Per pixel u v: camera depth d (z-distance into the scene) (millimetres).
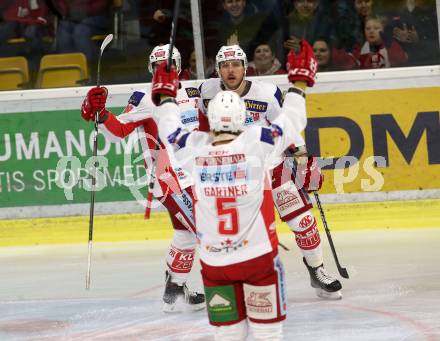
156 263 17344
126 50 20906
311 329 12258
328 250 17688
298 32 20516
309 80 9734
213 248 9820
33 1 21125
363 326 12250
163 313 13789
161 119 10148
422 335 11625
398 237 18359
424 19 20359
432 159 19922
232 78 13438
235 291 9945
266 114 13766
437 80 19891
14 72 21094
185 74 20703
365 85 19984
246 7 20484
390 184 19938
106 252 18625
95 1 20938
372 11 20328
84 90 20328
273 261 9789
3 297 15391
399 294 13984
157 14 20703
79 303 14664
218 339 10039
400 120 19953
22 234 20141
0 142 20469
